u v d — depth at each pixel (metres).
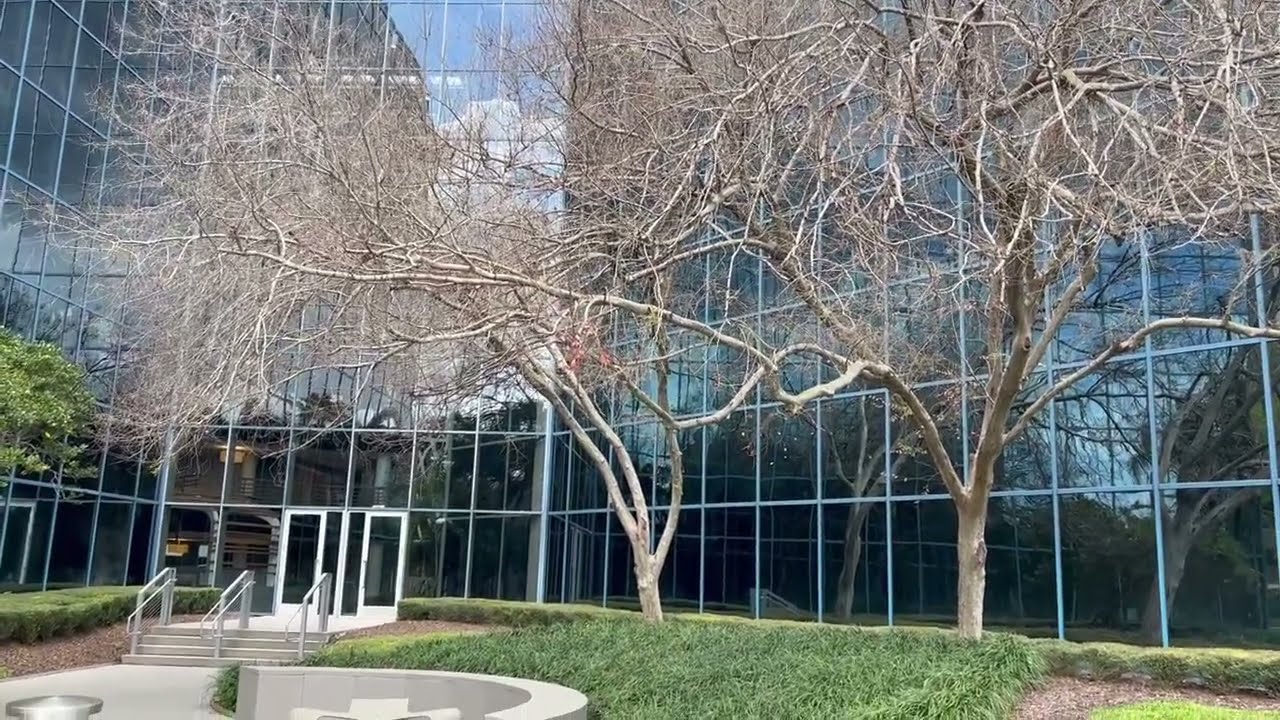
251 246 7.87
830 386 9.07
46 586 20.08
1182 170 6.67
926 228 8.96
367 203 7.65
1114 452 15.02
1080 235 7.25
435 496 24.19
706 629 11.80
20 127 19.75
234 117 10.88
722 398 20.16
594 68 9.38
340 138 8.77
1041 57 7.11
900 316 13.78
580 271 8.97
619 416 21.25
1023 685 9.33
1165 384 14.65
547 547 23.91
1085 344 15.43
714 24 8.22
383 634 17.81
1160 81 6.85
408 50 13.72
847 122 9.24
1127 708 8.48
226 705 11.45
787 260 8.12
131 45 21.58
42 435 17.48
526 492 24.17
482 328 6.93
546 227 9.20
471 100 12.03
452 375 15.77
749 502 19.59
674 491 15.09
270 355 9.16
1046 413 15.79
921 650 9.57
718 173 7.84
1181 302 14.01
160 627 17.69
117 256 15.65
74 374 17.77
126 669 15.45
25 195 18.38
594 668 9.43
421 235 7.99
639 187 8.70
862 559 17.69
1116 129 6.80
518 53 12.20
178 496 24.11
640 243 7.50
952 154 7.79
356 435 24.00
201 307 9.77
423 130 10.10
